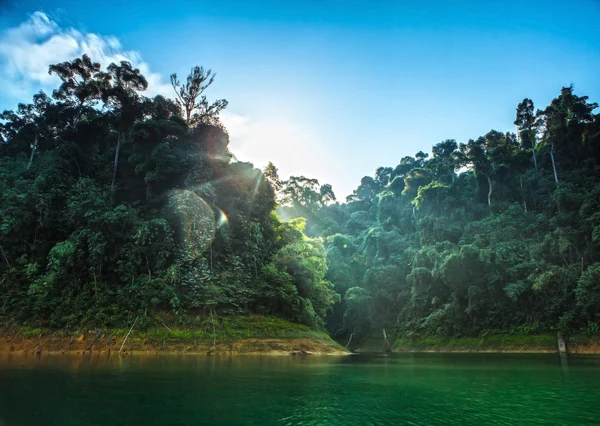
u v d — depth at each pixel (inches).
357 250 2743.6
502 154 2476.6
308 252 1611.7
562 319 1480.1
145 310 1075.9
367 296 2299.5
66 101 1879.9
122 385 481.4
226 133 1612.9
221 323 1113.4
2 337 1025.5
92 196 1278.3
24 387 460.1
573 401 417.4
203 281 1176.8
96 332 1021.8
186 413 341.4
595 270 1417.3
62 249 1134.4
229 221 1389.0
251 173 1598.2
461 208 2342.5
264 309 1280.8
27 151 1839.3
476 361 1031.0
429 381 575.8
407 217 2851.9
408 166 4092.0
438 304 1984.5
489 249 1781.5
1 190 1320.1
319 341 1243.8
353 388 496.7
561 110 2385.6
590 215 1717.5
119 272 1165.7
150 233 1194.6
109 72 1754.4
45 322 1051.3
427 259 2111.2
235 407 370.3
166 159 1305.4
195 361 823.1
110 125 1716.3
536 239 1870.1
